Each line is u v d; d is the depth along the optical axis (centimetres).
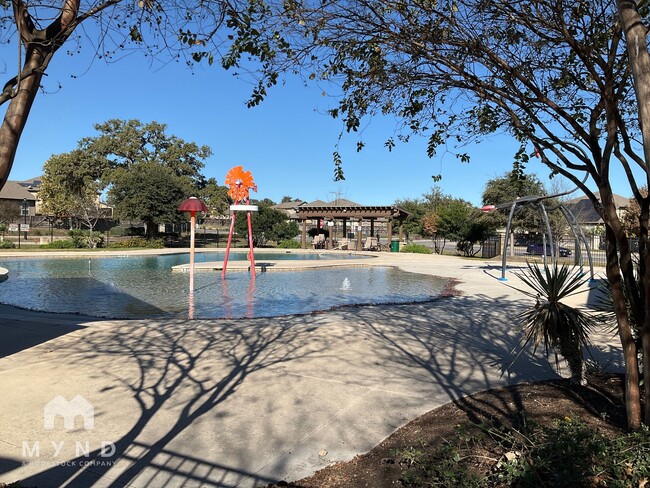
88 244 3369
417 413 407
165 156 4891
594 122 345
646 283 295
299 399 442
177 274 1788
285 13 319
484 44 351
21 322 793
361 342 667
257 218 3991
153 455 333
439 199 6075
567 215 1341
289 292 1323
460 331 746
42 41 240
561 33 345
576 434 290
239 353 604
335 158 424
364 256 3084
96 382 486
